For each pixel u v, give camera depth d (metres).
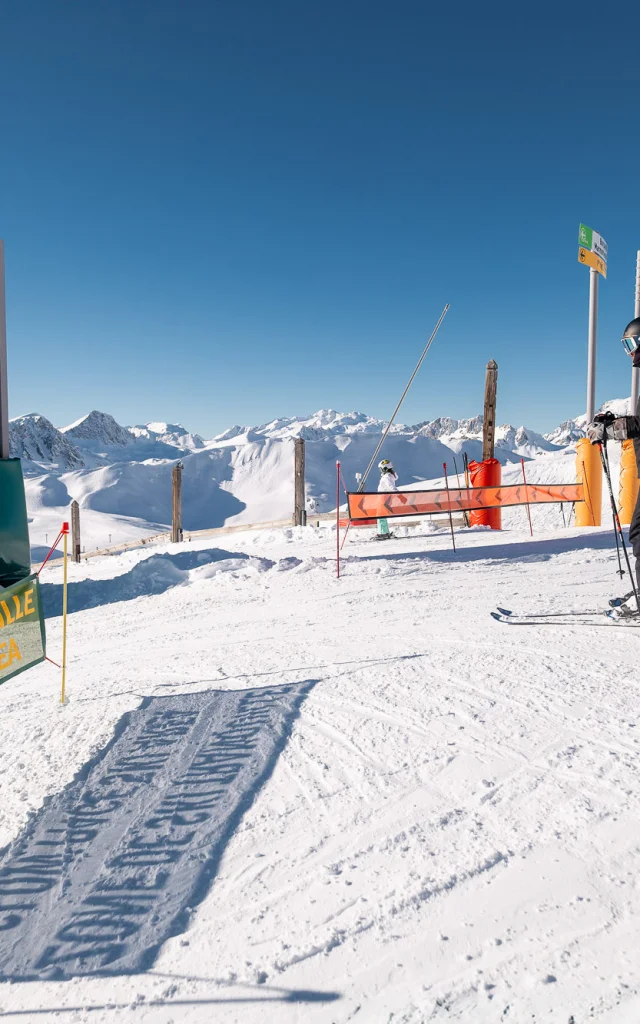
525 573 7.12
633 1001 1.29
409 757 2.49
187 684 3.73
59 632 6.71
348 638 4.65
